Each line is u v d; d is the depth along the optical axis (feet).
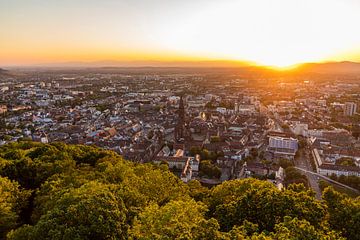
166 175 327.26
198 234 152.97
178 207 195.31
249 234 176.14
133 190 255.29
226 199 278.46
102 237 188.34
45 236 185.37
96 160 443.32
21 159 370.12
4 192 271.49
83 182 282.77
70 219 195.62
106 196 213.87
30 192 297.53
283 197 221.66
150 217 186.60
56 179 313.94
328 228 203.00
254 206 220.43
